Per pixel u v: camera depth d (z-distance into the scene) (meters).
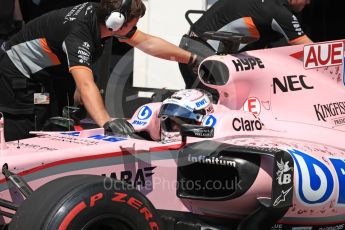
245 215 9.11
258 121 9.84
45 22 10.84
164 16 15.83
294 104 10.41
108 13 9.97
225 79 9.95
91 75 10.05
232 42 10.47
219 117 9.42
